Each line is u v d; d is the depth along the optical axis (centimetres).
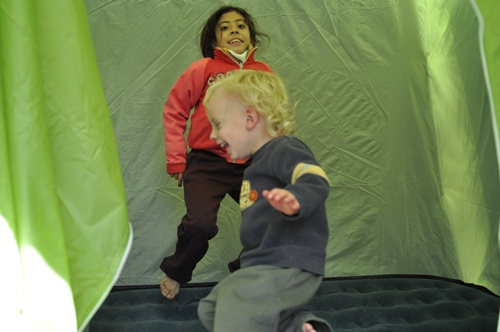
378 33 264
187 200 211
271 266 134
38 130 133
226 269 254
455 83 242
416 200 262
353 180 265
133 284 249
